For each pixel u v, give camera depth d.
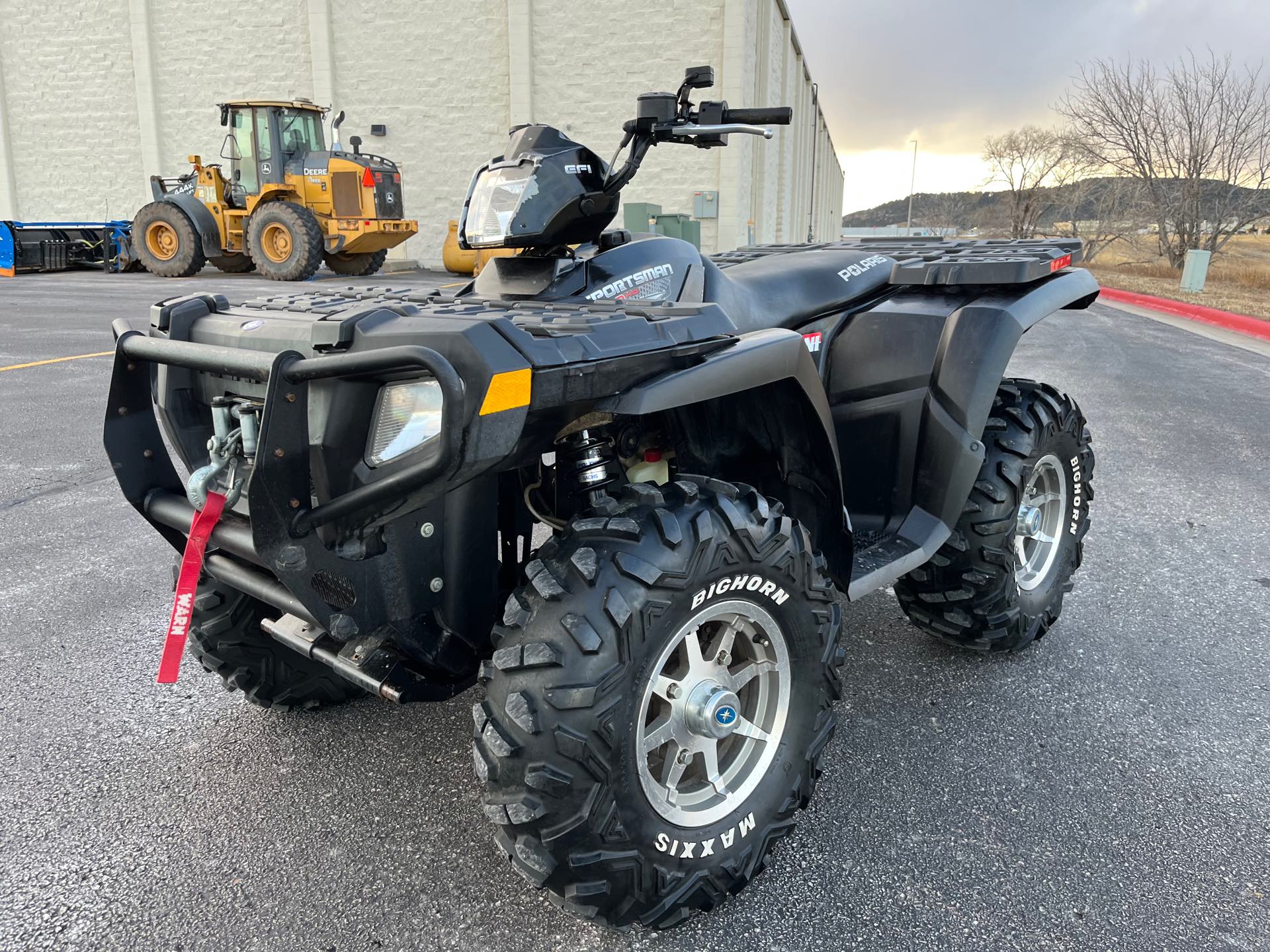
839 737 2.62
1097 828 2.20
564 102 20.11
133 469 2.07
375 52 20.88
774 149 24.41
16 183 23.06
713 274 2.46
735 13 18.86
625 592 1.67
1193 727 2.66
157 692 2.85
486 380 1.50
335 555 1.71
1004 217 35.97
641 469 2.29
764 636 1.99
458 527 1.87
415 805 2.30
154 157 22.20
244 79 21.58
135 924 1.89
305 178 16.48
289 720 2.71
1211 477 5.27
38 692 2.84
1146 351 10.40
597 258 2.26
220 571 1.99
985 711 2.76
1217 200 25.05
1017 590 2.96
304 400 1.62
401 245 21.84
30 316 11.20
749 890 2.00
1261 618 3.39
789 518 1.99
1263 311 14.78
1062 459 3.12
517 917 1.92
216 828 2.21
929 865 2.08
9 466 5.16
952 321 2.77
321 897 1.97
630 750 1.69
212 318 2.04
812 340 2.81
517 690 1.65
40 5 21.81
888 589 3.75
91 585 3.63
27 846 2.13
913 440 2.79
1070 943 1.84
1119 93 26.05
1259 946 1.83
